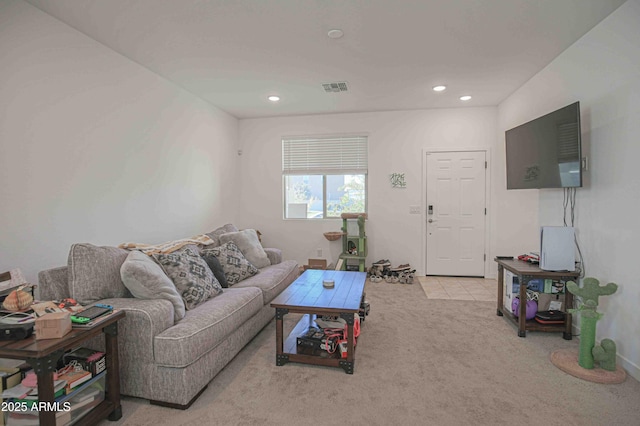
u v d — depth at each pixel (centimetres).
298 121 541
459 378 225
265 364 246
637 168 226
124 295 225
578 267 291
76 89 265
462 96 443
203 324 208
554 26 266
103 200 292
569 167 276
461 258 510
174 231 390
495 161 490
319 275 331
